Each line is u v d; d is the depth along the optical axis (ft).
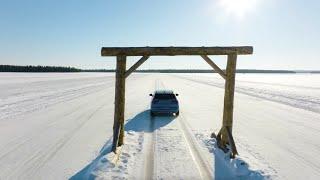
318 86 175.11
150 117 48.88
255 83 211.00
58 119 45.70
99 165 23.30
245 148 30.27
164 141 32.07
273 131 39.34
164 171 23.02
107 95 89.40
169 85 149.59
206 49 27.86
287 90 131.64
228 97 28.71
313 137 36.06
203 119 47.21
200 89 122.52
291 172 23.53
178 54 27.84
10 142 31.14
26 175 21.89
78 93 95.96
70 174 22.16
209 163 25.04
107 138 33.24
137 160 25.52
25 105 61.72
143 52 27.68
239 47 27.86
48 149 28.68
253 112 57.98
